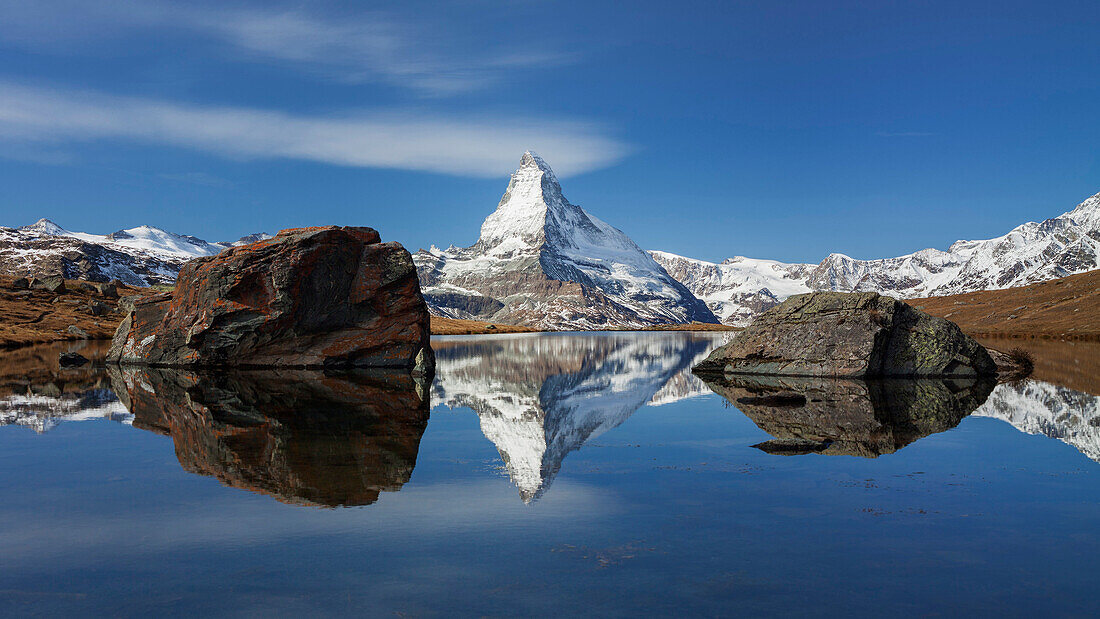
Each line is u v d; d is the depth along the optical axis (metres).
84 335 129.62
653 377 61.50
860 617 12.06
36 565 14.69
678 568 14.41
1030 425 32.88
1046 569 14.32
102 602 12.80
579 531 16.89
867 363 56.75
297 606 12.59
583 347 122.25
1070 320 158.50
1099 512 18.44
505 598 12.91
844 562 14.75
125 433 30.69
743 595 13.01
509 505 19.22
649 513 18.42
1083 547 15.66
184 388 49.44
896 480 22.09
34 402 41.53
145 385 51.50
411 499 19.81
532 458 25.62
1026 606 12.51
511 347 122.06
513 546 15.79
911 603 12.65
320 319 67.88
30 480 22.08
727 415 37.22
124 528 17.17
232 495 20.25
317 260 66.75
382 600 12.85
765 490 20.88
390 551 15.45
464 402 43.19
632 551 15.44
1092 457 25.59
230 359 67.06
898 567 14.45
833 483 21.75
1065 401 41.84
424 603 12.70
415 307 70.38
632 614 12.20
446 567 14.48
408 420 35.19
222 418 35.19
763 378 59.12
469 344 135.88
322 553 15.35
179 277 70.12
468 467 23.98
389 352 69.12
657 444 28.75
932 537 16.39
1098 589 13.27
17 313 137.12
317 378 57.88
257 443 28.39
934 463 24.55
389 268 69.81
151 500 19.75
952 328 58.53
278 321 65.88
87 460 25.08
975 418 35.16
